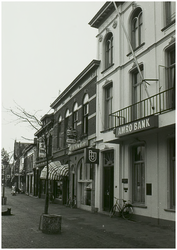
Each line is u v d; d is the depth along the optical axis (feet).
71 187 67.56
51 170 76.07
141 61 43.60
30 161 141.38
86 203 59.88
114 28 53.16
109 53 56.34
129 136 41.68
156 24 40.70
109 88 55.11
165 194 35.91
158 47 39.78
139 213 40.73
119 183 46.52
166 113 33.09
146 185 39.60
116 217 44.60
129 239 27.96
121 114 43.75
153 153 38.86
